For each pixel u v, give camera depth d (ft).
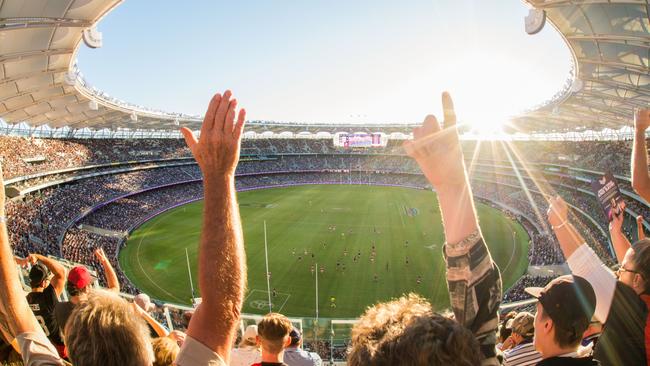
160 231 187.42
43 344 10.32
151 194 256.32
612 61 98.17
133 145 296.92
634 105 137.49
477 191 282.97
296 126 359.05
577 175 219.61
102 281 112.57
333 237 175.83
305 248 159.63
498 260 149.48
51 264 23.62
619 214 20.80
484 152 319.47
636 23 75.56
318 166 386.93
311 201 263.70
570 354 9.61
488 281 7.82
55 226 155.22
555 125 252.21
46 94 147.23
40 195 187.01
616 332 11.87
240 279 8.42
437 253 152.35
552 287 9.88
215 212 8.56
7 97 127.54
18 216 145.18
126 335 8.46
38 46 97.25
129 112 221.46
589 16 82.17
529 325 18.97
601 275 12.54
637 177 16.48
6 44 89.35
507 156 293.64
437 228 190.60
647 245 13.04
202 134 8.70
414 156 8.21
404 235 178.70
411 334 6.53
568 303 9.39
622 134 259.60
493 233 185.37
